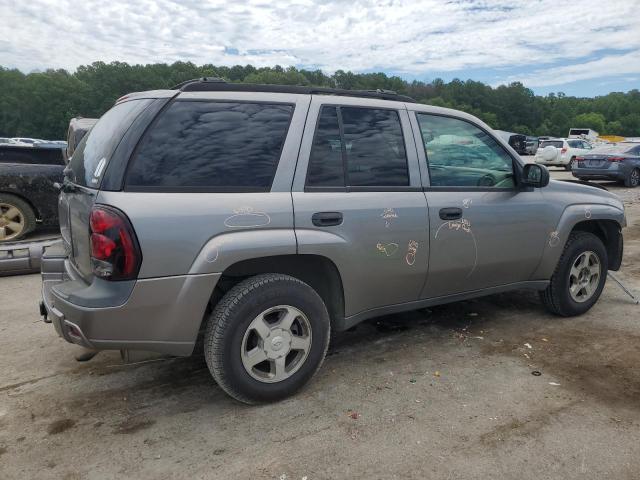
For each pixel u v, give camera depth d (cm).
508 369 352
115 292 258
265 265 304
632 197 1337
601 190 477
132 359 286
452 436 272
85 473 245
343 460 253
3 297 524
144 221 257
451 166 370
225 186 283
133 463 252
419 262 348
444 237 357
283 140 302
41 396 318
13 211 739
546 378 338
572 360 366
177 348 279
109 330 261
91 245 262
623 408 301
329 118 320
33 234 797
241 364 289
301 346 309
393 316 459
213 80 300
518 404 305
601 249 456
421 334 417
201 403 310
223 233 275
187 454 259
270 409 301
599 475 242
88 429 281
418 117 360
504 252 392
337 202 311
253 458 255
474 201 372
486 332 421
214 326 283
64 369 356
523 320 449
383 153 338
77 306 259
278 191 295
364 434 274
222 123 290
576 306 450
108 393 322
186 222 266
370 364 361
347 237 313
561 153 2480
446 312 470
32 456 257
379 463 250
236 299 284
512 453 258
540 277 428
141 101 290
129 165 264
